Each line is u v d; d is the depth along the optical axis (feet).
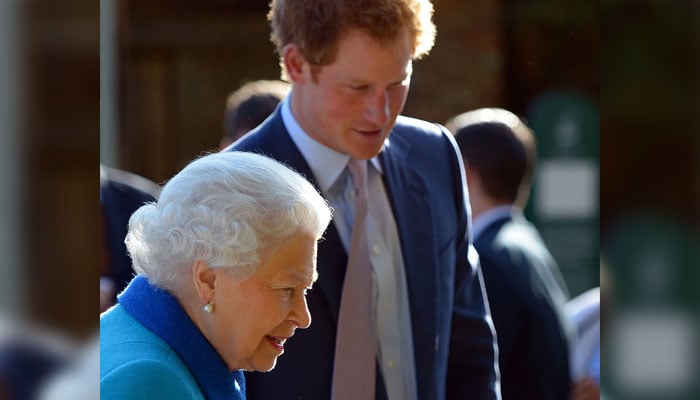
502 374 38.47
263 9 92.53
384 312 26.91
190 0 91.91
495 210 40.19
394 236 27.58
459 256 29.63
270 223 19.84
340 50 25.11
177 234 19.93
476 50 84.28
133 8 90.58
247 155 20.83
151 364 18.93
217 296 20.04
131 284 20.98
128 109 88.38
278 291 20.29
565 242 69.56
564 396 38.88
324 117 25.93
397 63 25.44
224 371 20.43
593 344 44.01
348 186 27.09
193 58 92.12
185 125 91.97
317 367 25.93
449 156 29.84
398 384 26.89
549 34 83.25
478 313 29.94
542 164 70.44
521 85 83.97
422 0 25.88
